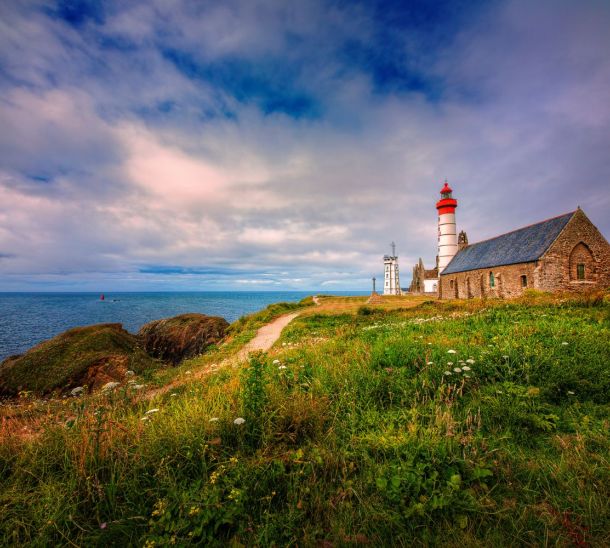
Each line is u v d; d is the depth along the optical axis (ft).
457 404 17.39
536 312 46.91
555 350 23.67
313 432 15.07
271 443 14.10
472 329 38.09
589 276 106.83
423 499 10.48
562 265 105.60
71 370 61.26
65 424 16.19
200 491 11.29
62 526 10.35
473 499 10.44
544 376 20.18
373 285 240.12
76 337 75.72
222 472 11.93
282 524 10.31
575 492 10.87
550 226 115.03
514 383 19.29
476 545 9.30
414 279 343.67
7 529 10.14
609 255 107.24
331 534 10.13
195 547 9.69
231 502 10.77
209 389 23.31
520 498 11.02
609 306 46.42
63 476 12.37
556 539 9.34
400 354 25.05
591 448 13.39
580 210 107.34
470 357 23.15
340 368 23.72
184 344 113.39
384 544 9.61
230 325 114.62
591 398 17.99
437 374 20.66
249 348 57.57
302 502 10.99
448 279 178.70
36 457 13.56
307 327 73.31
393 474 11.71
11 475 12.72
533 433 14.98
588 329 30.76
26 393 27.17
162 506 10.62
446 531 9.87
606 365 21.09
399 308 95.14
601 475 11.58
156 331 124.36
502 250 137.28
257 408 16.03
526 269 112.37
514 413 15.88
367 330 49.14
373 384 19.88
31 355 67.05
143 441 13.91
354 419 16.10
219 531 10.36
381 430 15.17
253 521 10.61
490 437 14.30
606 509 10.05
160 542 9.46
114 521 10.25
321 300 197.06
